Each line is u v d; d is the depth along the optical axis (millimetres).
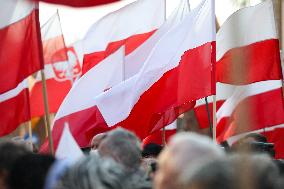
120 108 14062
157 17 16531
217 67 14836
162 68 14117
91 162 7148
